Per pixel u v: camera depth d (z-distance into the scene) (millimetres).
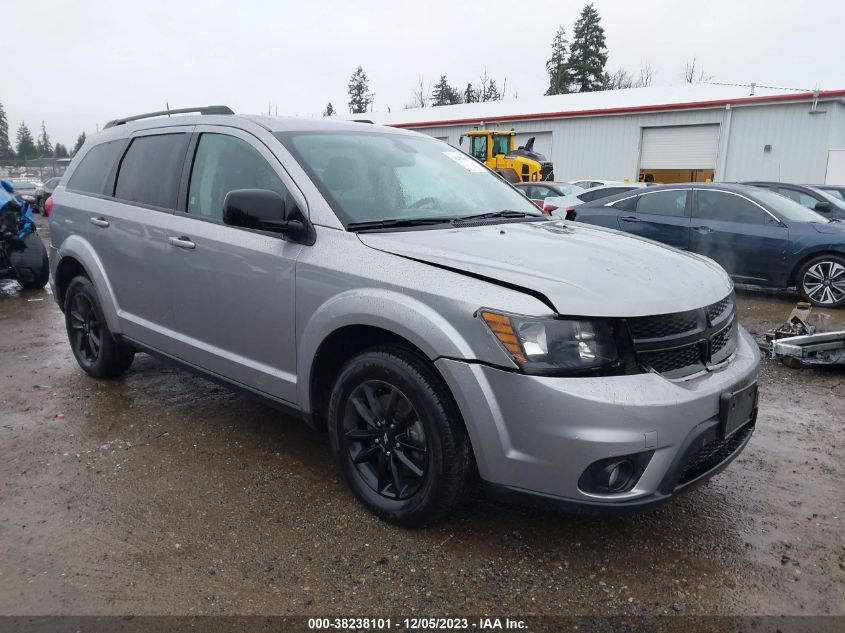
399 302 2674
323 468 3484
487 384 2465
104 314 4449
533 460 2432
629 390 2387
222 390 4688
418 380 2668
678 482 2559
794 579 2584
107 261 4336
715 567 2658
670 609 2410
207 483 3312
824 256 7984
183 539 2820
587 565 2662
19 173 40969
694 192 8922
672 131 25234
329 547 2768
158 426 4031
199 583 2529
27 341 6156
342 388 2990
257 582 2537
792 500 3209
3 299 8391
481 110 33000
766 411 4445
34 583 2521
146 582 2529
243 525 2928
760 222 8375
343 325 2867
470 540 2824
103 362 4672
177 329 3867
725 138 23891
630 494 2416
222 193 3572
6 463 3529
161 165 4039
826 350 5309
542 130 28469
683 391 2471
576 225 3682
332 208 3104
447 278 2623
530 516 3023
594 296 2467
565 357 2395
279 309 3186
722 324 2811
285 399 3271
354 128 3828
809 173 22531
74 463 3529
